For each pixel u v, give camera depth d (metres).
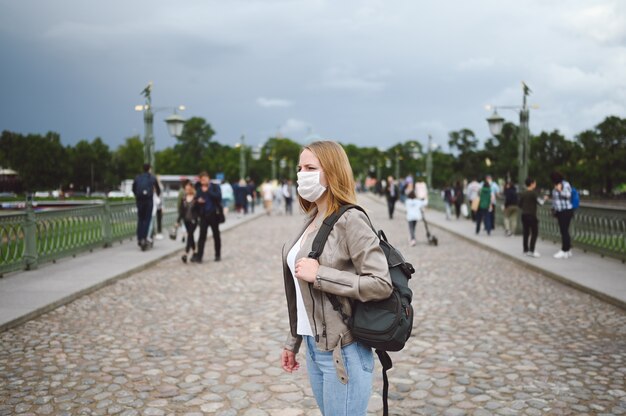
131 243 15.60
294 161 127.69
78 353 5.53
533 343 5.88
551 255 12.80
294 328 2.54
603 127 85.12
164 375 4.88
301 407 4.15
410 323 2.16
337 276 2.12
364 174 135.50
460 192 26.86
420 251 14.77
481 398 4.30
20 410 4.07
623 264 11.17
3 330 6.33
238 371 4.99
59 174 76.88
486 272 11.05
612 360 5.24
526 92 18.42
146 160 17.73
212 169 107.00
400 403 4.21
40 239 10.90
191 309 7.65
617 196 48.66
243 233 20.72
